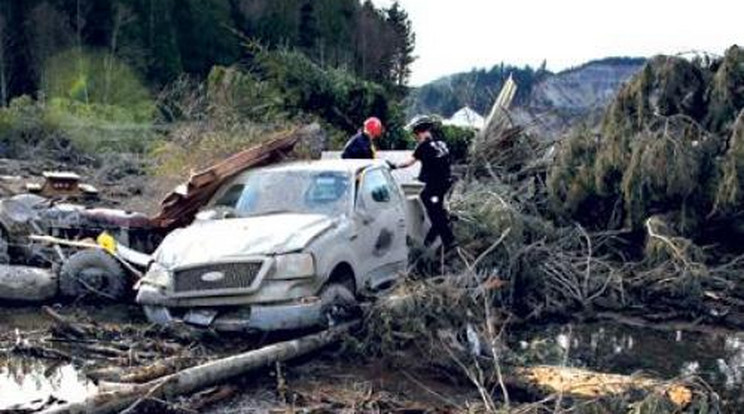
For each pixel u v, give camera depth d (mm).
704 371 8016
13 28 43406
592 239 12258
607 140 12320
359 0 54500
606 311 10453
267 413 6219
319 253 7926
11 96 42656
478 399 6730
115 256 9328
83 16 45438
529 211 12883
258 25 49969
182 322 7848
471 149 15562
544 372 7281
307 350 7469
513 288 9977
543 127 15766
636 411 5855
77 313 8906
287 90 20703
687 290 10484
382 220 9102
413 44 52125
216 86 20234
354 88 21453
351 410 6281
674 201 11969
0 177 16500
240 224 8398
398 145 21641
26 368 7105
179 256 7965
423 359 7523
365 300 8383
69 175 12031
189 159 15539
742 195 11547
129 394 5984
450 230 10367
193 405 6270
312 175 9125
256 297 7641
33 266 10062
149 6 45500
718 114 12484
